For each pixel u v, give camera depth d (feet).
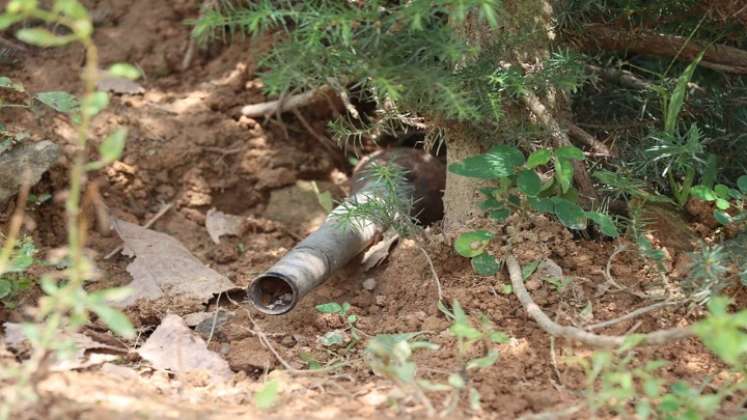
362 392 14.07
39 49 21.89
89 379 13.84
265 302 16.38
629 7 17.66
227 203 20.88
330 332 16.29
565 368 14.73
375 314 17.08
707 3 17.65
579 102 19.01
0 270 12.48
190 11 22.81
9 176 17.74
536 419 12.69
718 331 11.30
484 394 13.96
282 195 21.11
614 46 18.39
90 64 11.81
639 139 18.17
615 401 13.05
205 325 16.62
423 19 14.44
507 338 14.65
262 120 21.65
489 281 16.48
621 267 16.71
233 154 21.18
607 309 16.01
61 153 18.93
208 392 14.35
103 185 19.76
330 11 14.39
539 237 16.74
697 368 14.94
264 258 19.35
